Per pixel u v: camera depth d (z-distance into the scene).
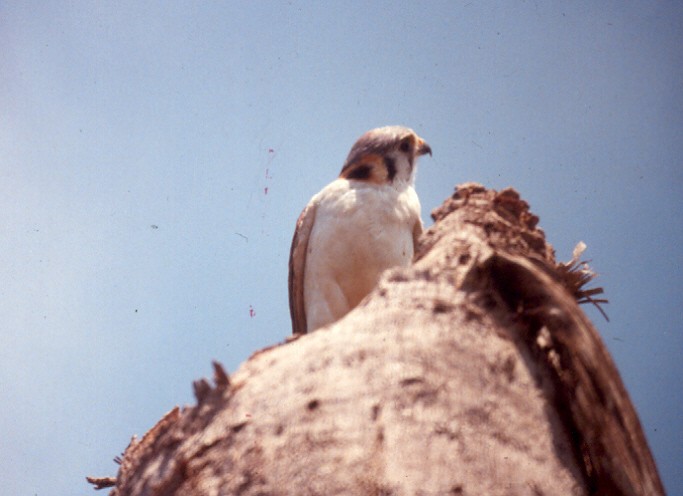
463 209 11.62
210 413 9.72
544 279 10.39
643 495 9.59
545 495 9.11
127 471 10.02
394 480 8.80
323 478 8.85
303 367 9.70
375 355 9.66
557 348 10.22
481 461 9.07
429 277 10.45
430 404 9.32
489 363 9.80
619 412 9.88
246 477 9.03
